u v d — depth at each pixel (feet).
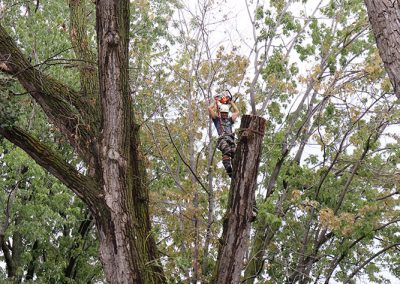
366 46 56.85
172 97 49.49
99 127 31.42
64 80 56.80
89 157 31.12
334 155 56.13
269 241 52.80
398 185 51.98
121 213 29.53
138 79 47.80
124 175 30.07
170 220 46.73
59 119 31.91
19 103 32.30
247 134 27.84
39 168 58.65
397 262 58.59
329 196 52.34
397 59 17.38
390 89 47.85
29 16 59.98
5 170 62.85
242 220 28.19
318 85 49.52
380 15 17.83
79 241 71.67
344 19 58.49
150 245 30.86
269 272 54.34
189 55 49.83
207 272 47.11
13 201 61.36
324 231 52.75
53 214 62.23
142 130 49.65
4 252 71.26
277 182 56.29
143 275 29.30
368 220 46.98
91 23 55.77
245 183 27.99
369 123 51.13
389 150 54.65
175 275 44.42
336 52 55.62
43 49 57.36
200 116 49.08
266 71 53.78
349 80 49.19
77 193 29.89
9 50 31.07
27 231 62.08
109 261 29.37
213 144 48.11
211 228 47.01
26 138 29.27
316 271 56.24
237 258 28.30
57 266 68.80
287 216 53.52
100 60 30.37
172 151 51.16
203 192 50.72
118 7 30.48
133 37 60.49
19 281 72.74
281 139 52.06
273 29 53.78
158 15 62.75
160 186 54.44
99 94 31.14
